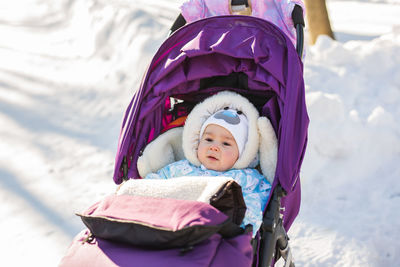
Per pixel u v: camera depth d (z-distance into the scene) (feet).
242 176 11.23
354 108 20.56
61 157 21.12
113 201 9.34
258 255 9.79
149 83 11.74
